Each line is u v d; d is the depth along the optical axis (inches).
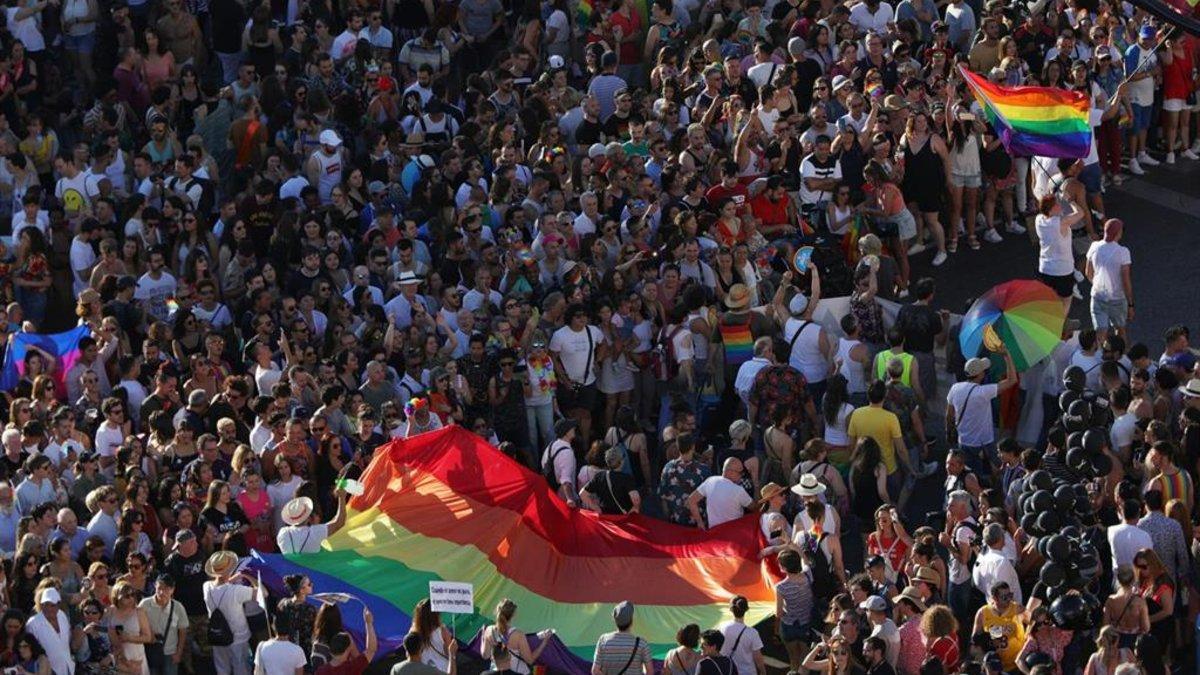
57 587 2888.8
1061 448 3235.7
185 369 3727.9
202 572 3088.1
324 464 3358.8
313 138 4357.8
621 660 2824.8
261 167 4397.1
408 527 3228.3
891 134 4217.5
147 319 3907.5
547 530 3289.9
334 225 4023.1
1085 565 2930.6
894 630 2812.5
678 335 3659.0
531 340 3693.4
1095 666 2751.0
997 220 4416.8
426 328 3673.7
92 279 3973.9
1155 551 3014.3
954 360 3678.6
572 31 4906.5
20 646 2802.7
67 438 3366.1
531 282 3848.4
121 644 2930.6
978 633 2878.9
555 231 3897.6
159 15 4837.6
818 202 4082.2
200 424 3432.6
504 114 4534.9
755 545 3248.0
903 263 4074.8
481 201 4089.6
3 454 3334.2
